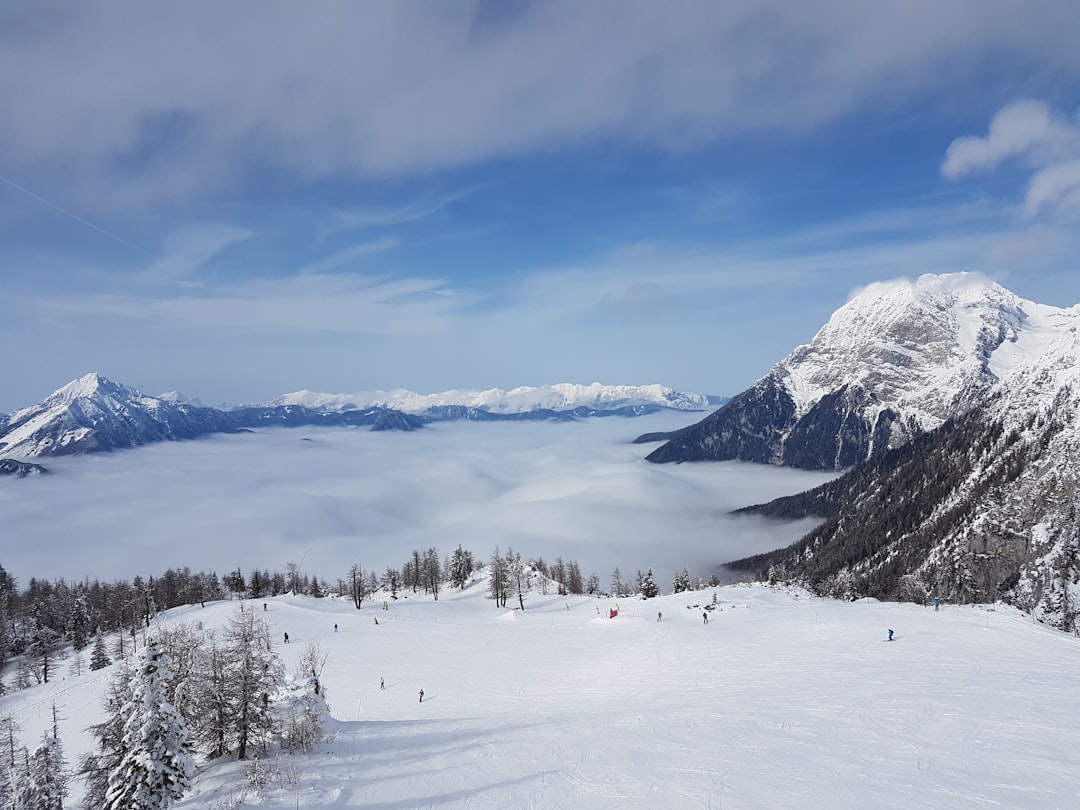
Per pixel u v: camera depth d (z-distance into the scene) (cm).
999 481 16700
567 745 2894
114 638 11306
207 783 2838
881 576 16538
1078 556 11731
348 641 7825
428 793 2459
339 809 2373
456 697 5072
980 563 14000
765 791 2152
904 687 3369
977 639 4628
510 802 2281
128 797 2620
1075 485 13788
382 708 4888
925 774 2186
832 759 2384
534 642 7238
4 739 5919
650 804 2139
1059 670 3638
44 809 4234
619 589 16312
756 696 3566
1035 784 2058
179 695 3244
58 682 9262
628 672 5253
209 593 15525
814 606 7150
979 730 2578
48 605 14138
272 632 8506
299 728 3291
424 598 14000
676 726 3023
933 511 19088
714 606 7762
